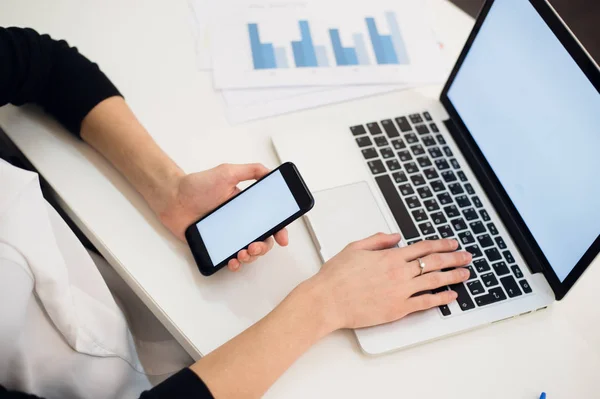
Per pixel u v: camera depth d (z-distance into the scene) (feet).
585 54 1.63
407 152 2.25
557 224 1.86
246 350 1.68
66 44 2.28
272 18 2.63
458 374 1.77
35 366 1.75
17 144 2.14
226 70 2.44
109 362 1.94
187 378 1.64
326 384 1.73
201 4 2.64
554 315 1.93
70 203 2.02
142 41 2.51
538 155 1.91
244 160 2.21
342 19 2.68
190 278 1.89
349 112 2.37
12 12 2.53
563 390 1.77
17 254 1.57
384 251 1.92
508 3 1.91
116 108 2.16
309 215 2.04
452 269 1.96
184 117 2.30
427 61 2.59
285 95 2.40
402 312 1.80
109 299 1.98
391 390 1.73
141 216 2.02
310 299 1.77
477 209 2.12
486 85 2.11
